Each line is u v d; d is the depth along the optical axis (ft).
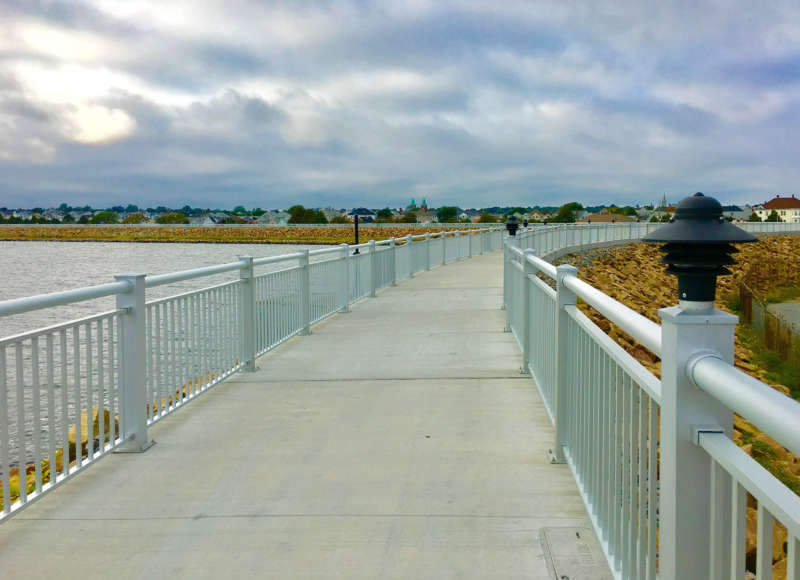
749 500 16.93
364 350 27.96
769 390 4.46
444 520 12.24
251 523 12.26
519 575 10.36
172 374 18.80
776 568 14.75
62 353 13.73
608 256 122.01
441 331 32.24
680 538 5.90
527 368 23.24
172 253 267.80
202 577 10.46
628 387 9.00
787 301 126.31
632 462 8.59
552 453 15.19
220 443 16.66
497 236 109.81
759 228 208.23
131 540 11.68
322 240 335.47
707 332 5.78
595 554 10.75
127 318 16.02
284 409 19.54
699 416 5.81
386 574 10.46
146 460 15.52
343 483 14.05
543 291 17.80
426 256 68.49
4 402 12.07
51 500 13.33
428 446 16.22
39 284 141.28
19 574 10.59
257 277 25.63
